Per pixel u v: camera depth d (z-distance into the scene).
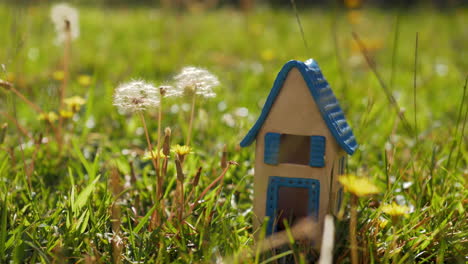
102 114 1.11
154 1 3.82
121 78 1.27
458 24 2.45
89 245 0.62
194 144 0.93
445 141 0.90
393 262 0.62
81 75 1.49
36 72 1.45
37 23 1.99
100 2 3.31
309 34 2.47
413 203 0.75
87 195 0.68
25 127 1.01
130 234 0.64
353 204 0.60
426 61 1.93
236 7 3.68
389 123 1.05
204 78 0.67
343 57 1.82
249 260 0.61
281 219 0.70
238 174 0.82
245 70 1.67
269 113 0.65
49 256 0.62
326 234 0.58
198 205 0.70
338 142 0.64
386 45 2.13
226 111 1.18
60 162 0.86
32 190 0.76
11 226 0.66
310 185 0.65
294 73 0.64
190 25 2.49
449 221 0.69
